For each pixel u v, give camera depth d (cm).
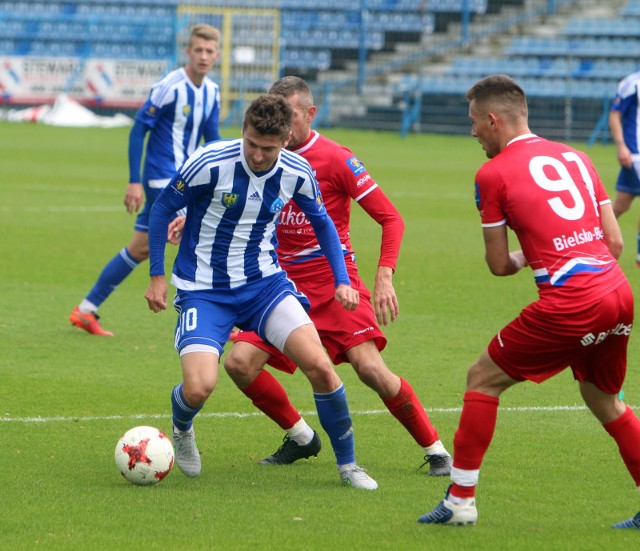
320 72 14700
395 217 1948
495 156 1698
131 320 3319
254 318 1841
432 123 13475
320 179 1975
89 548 1476
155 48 14762
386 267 1905
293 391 2536
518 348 1580
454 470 1597
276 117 1691
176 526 1576
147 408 2333
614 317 1574
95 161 9169
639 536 1555
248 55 14050
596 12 13962
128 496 1727
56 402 2366
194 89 3216
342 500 1731
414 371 2703
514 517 1647
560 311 1556
